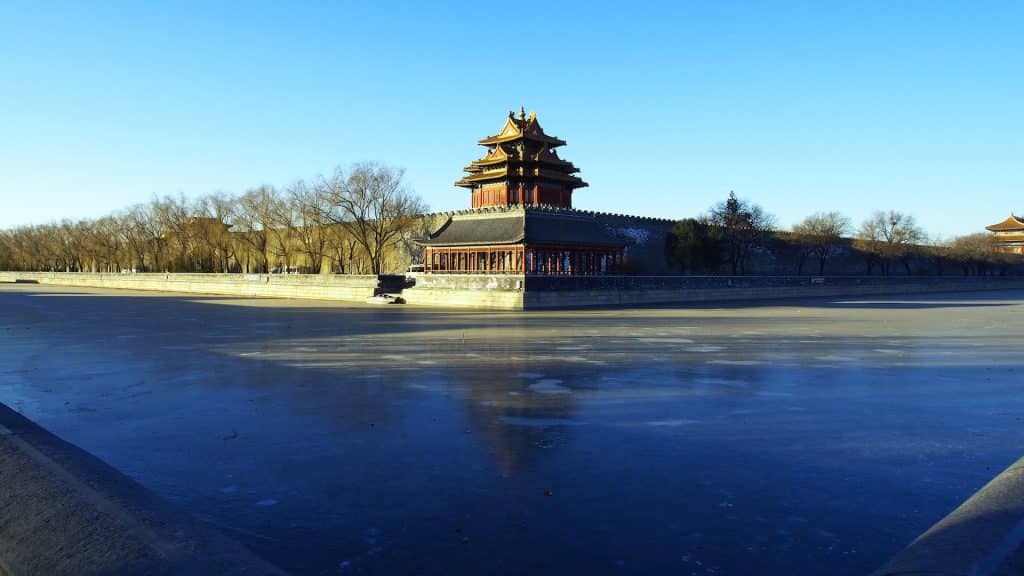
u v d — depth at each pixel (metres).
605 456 16.42
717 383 25.81
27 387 25.33
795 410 21.23
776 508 13.04
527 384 25.59
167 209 134.12
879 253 129.25
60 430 19.00
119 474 12.27
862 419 20.06
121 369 29.41
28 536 9.30
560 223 90.00
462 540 11.66
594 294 77.94
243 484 14.51
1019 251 176.88
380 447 17.25
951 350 35.88
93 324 52.06
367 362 31.23
